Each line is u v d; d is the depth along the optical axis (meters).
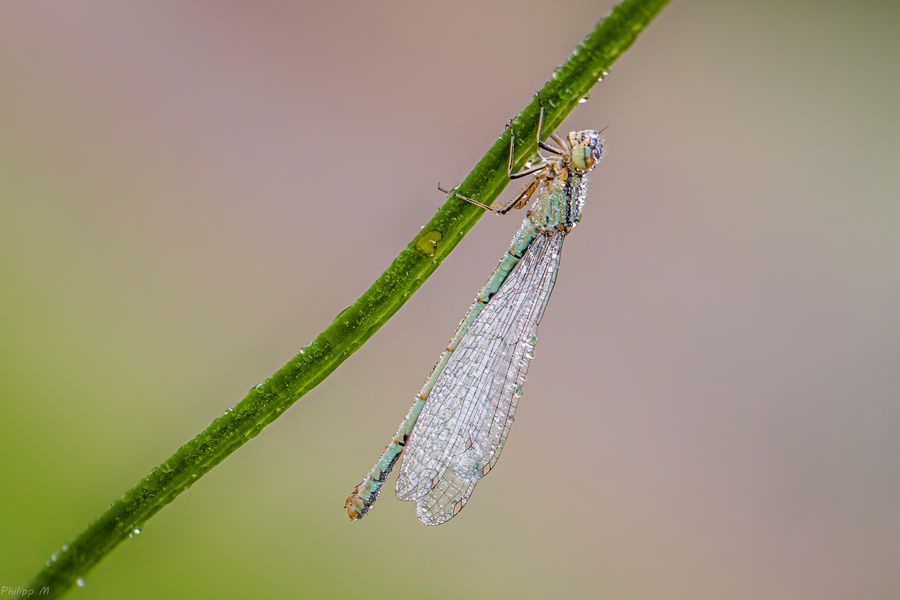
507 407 0.20
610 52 0.18
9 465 0.20
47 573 0.18
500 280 0.20
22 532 0.20
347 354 0.18
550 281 0.20
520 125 0.18
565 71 0.18
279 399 0.18
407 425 0.20
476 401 0.20
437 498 0.20
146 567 0.20
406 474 0.20
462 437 0.20
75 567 0.18
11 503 0.20
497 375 0.20
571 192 0.20
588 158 0.20
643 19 0.18
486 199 0.18
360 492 0.20
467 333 0.20
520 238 0.20
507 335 0.20
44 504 0.20
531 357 0.20
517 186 0.20
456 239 0.18
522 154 0.18
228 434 0.18
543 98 0.18
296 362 0.18
